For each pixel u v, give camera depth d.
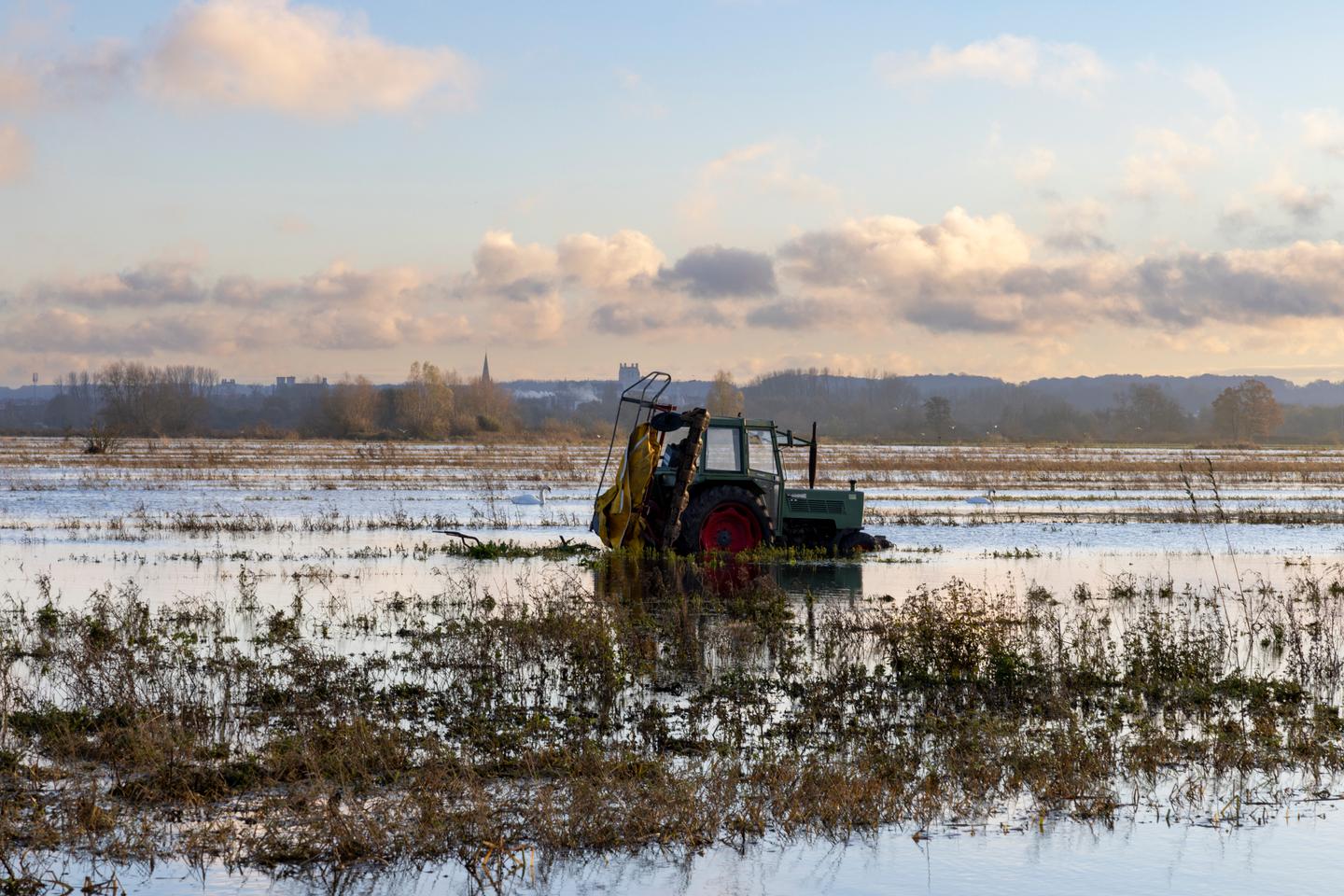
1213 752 9.06
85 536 24.95
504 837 7.05
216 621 14.17
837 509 23.03
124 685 10.10
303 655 11.70
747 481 21.98
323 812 7.22
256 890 6.29
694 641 12.98
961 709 10.59
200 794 7.73
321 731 8.87
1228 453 103.81
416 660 12.08
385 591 16.97
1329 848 7.12
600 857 6.86
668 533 21.00
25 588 16.94
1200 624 15.32
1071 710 10.43
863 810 7.59
